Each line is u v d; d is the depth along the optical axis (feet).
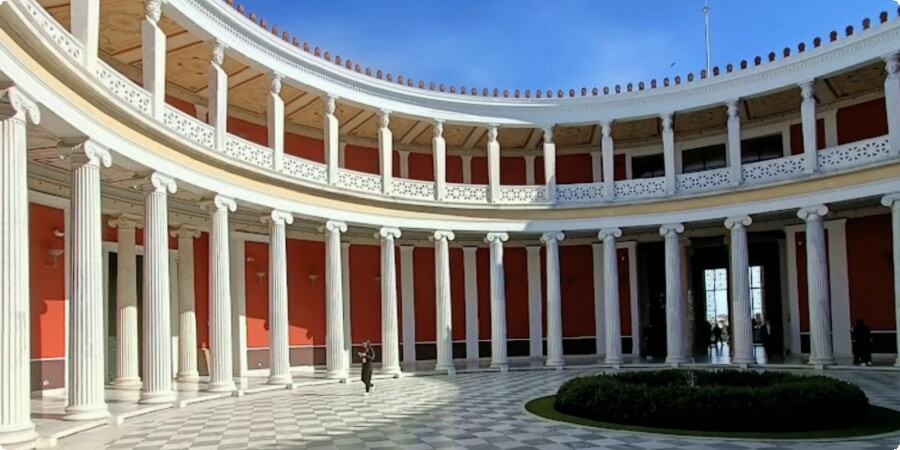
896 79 74.43
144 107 55.01
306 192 78.84
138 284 74.64
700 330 110.11
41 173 58.75
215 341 64.85
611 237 94.43
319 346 94.58
